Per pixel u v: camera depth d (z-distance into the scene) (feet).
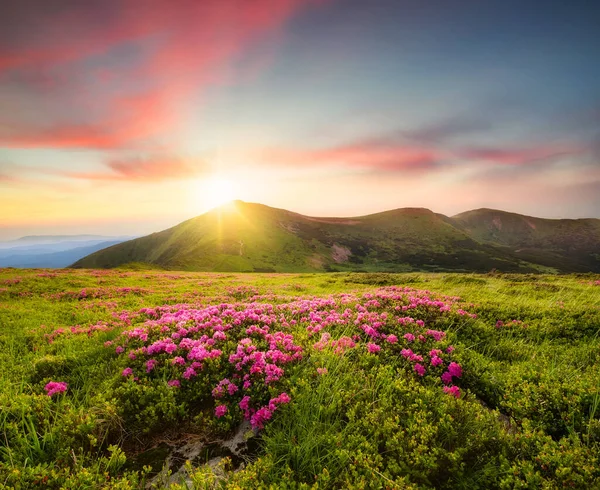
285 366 23.27
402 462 14.58
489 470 14.08
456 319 35.78
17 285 94.58
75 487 13.94
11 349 36.24
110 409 18.98
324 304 41.09
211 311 37.37
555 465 14.10
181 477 14.97
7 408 19.11
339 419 17.99
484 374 23.02
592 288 70.18
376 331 29.63
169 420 19.31
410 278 118.62
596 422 16.03
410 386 20.53
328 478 13.93
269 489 13.65
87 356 29.86
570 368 24.25
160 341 27.37
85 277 125.18
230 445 17.79
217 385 21.90
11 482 14.28
